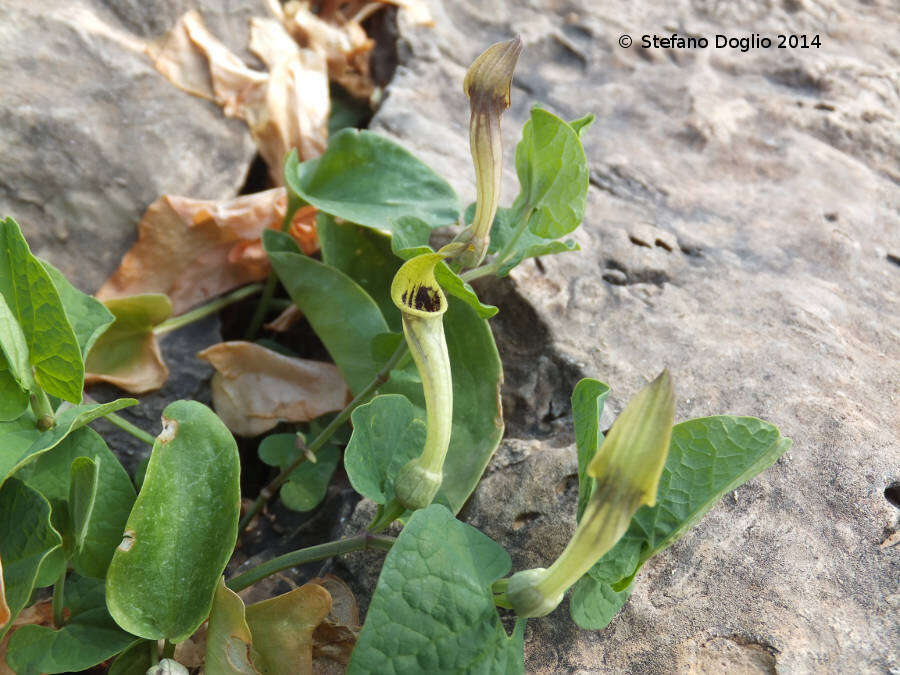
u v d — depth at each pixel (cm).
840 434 23
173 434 19
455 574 18
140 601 19
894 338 27
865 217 32
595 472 16
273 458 26
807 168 33
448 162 30
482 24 38
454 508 23
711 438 19
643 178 32
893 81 39
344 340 25
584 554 16
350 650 21
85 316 22
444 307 18
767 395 24
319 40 35
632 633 20
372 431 20
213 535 19
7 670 19
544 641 21
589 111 35
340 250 27
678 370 25
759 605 20
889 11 44
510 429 25
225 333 31
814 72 38
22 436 19
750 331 26
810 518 22
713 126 34
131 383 27
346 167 27
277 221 29
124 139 29
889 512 22
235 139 30
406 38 36
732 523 22
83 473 19
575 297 27
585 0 40
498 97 19
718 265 29
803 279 29
